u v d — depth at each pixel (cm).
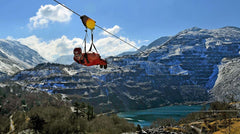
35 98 18150
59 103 19388
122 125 7238
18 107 13175
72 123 6419
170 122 13112
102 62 943
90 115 8362
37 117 6028
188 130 7094
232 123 6397
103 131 6316
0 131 6894
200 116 10138
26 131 5666
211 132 6556
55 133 5709
